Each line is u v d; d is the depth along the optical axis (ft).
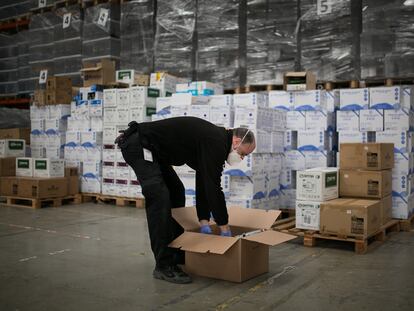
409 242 16.60
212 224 12.84
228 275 11.55
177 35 26.32
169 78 25.16
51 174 25.05
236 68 24.32
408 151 19.16
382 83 22.06
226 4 24.59
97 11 29.96
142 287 11.10
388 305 9.99
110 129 25.23
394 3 20.62
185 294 10.60
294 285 11.30
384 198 17.10
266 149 19.06
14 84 37.24
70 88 28.22
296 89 20.61
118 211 23.21
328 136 20.67
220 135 11.05
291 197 20.71
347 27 21.85
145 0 27.96
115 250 14.90
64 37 31.91
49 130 28.07
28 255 14.23
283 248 15.42
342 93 20.25
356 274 12.34
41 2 33.76
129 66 28.37
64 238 16.71
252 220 12.78
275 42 23.34
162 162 11.82
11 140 28.07
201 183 12.25
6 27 37.65
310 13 22.59
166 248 11.53
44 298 10.36
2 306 9.86
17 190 24.93
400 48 20.51
